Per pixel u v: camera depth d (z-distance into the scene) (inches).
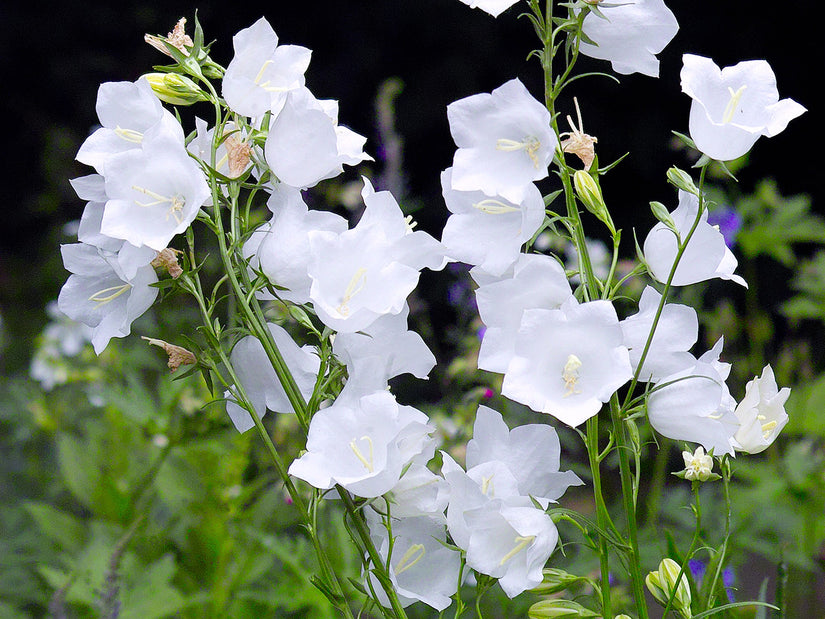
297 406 45.4
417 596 45.6
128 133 45.6
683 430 45.4
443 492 45.4
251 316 45.1
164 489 60.3
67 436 65.2
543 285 45.2
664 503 63.9
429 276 163.9
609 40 45.5
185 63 45.3
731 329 80.2
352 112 216.1
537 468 46.3
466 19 209.3
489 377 62.7
